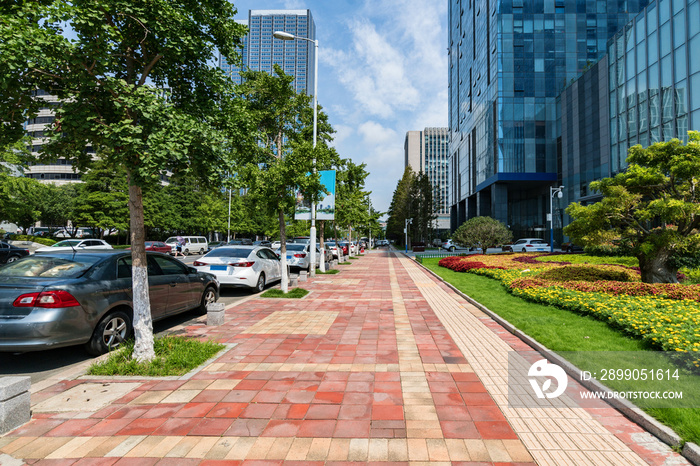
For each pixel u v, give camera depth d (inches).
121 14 165.8
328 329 262.5
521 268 583.8
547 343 209.2
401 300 386.9
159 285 261.1
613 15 1744.6
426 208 1943.9
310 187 406.3
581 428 126.8
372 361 194.2
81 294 197.2
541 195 1851.6
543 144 1738.4
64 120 152.6
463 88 2522.1
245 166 390.0
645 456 110.3
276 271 507.2
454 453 112.0
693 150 353.4
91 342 206.4
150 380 168.2
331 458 109.5
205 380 168.2
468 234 981.2
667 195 379.9
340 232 1785.2
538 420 132.3
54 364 199.8
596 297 292.8
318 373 176.9
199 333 251.1
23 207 945.5
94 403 145.3
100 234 1654.8
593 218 381.7
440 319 295.0
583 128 1453.0
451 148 3014.3
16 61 135.9
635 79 1091.3
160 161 156.6
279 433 123.3
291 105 458.9
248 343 227.3
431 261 989.8
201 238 1551.4
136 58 190.9
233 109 218.8
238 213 2009.1
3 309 180.2
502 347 218.4
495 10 1790.1
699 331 186.1
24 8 139.6
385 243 3316.9
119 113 166.9
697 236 346.6
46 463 107.7
